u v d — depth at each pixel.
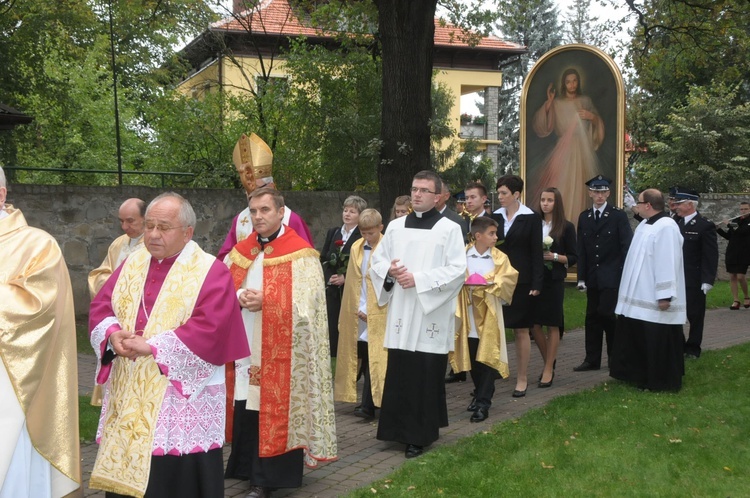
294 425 4.50
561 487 4.56
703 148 24.95
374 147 11.22
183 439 3.41
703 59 17.84
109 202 11.55
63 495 3.48
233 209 12.86
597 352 8.51
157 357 3.30
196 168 16.55
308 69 15.98
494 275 6.31
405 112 11.20
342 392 6.48
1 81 16.33
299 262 4.66
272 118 16.19
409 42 11.15
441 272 5.30
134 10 16.50
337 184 16.66
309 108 16.00
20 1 16.62
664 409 6.39
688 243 9.11
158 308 3.47
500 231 7.34
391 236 5.56
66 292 3.49
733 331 11.39
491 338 6.26
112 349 3.46
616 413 6.25
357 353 6.69
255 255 4.71
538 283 7.09
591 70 16.12
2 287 3.24
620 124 15.90
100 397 5.66
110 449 3.38
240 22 18.73
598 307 8.30
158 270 3.57
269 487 4.43
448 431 5.99
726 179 24.81
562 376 8.23
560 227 7.81
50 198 11.11
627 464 4.98
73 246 11.28
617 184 15.98
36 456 3.41
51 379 3.40
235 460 4.72
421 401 5.32
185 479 3.43
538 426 5.89
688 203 9.15
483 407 6.34
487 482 4.64
